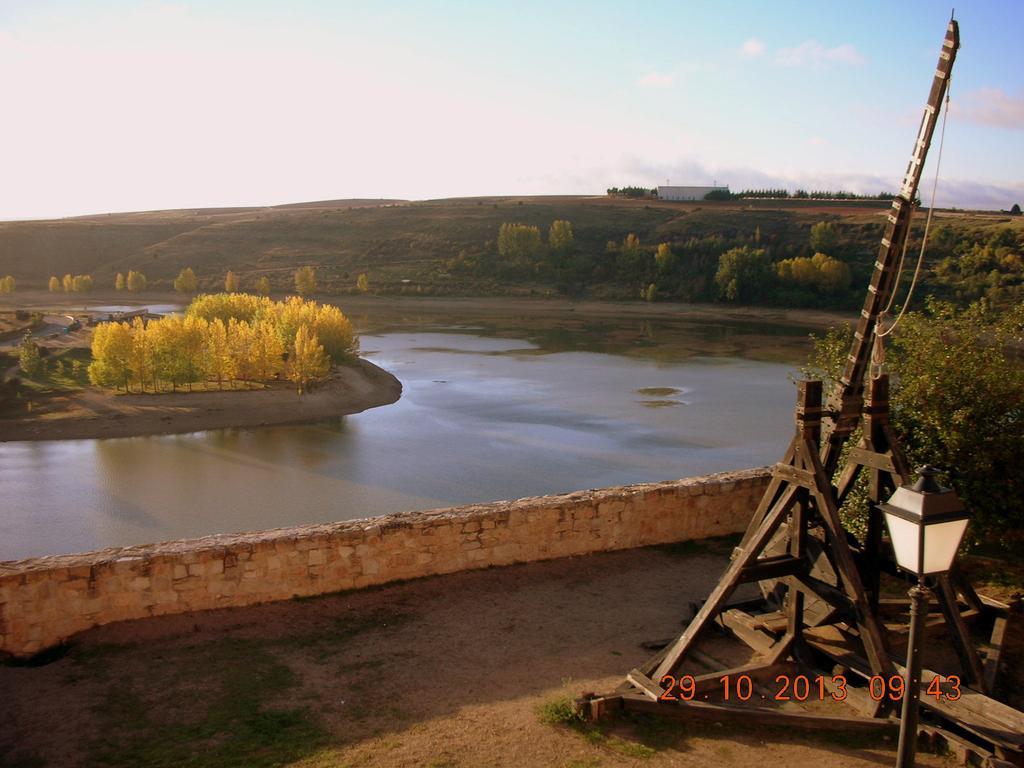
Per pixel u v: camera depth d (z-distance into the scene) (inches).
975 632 332.5
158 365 2258.9
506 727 262.2
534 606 360.8
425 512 402.9
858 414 308.0
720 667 303.3
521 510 404.8
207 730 259.9
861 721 264.4
